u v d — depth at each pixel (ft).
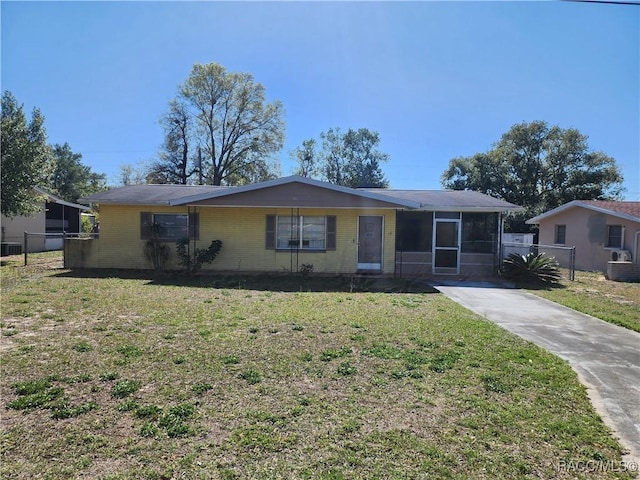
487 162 135.85
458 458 9.85
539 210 112.16
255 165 130.52
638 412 12.59
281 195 44.45
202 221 48.34
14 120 57.52
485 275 48.16
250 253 48.34
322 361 16.49
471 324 23.12
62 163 173.06
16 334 19.85
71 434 10.68
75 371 15.02
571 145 128.47
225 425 11.24
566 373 15.56
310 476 9.08
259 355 17.08
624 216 54.24
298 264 48.11
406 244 49.21
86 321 22.59
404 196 52.26
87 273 44.73
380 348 18.21
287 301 29.84
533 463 9.73
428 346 18.71
